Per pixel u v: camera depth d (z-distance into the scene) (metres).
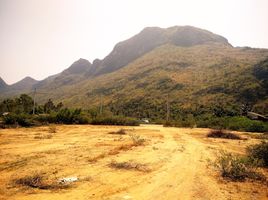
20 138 19.44
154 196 7.24
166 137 23.28
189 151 15.18
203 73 115.62
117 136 22.47
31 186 7.71
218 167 10.43
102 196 7.05
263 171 10.62
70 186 7.80
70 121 39.41
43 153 13.18
